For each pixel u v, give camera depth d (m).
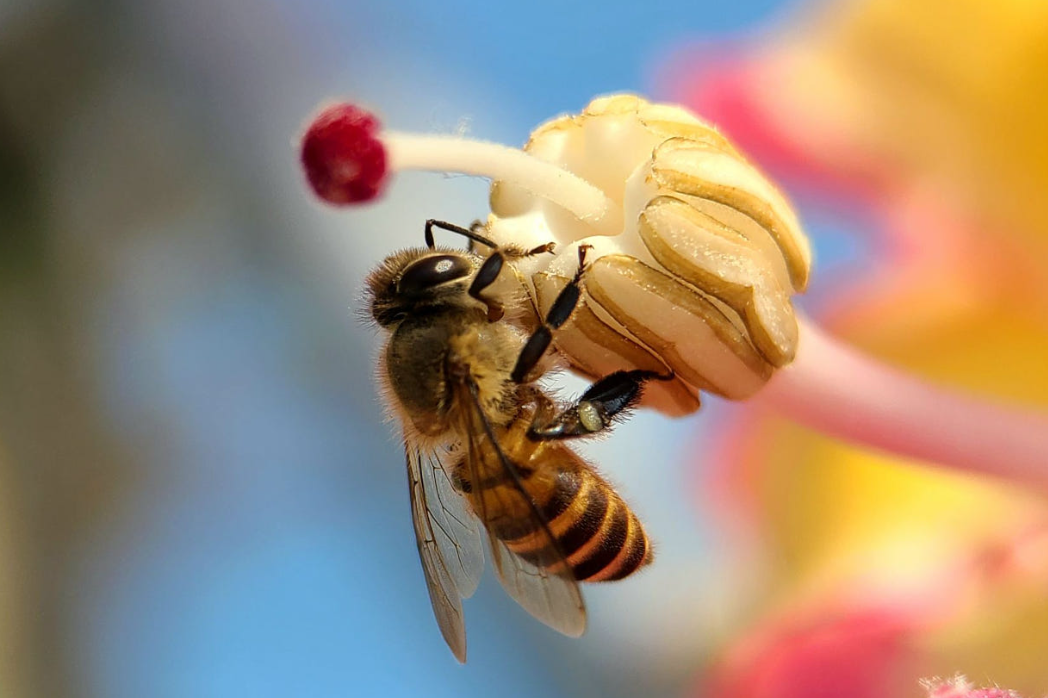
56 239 0.14
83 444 0.14
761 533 0.13
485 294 0.11
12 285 0.14
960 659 0.12
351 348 0.14
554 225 0.10
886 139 0.12
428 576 0.11
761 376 0.10
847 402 0.11
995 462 0.11
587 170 0.10
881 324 0.12
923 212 0.12
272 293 0.14
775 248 0.10
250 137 0.14
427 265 0.11
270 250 0.14
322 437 0.15
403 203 0.14
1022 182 0.12
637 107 0.10
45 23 0.14
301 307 0.14
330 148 0.10
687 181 0.10
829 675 0.12
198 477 0.14
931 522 0.13
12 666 0.14
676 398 0.10
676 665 0.13
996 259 0.12
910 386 0.11
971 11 0.12
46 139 0.14
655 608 0.14
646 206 0.10
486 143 0.10
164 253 0.14
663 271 0.10
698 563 0.13
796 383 0.11
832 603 0.13
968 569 0.12
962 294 0.12
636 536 0.11
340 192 0.10
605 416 0.11
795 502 0.13
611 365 0.10
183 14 0.14
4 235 0.14
